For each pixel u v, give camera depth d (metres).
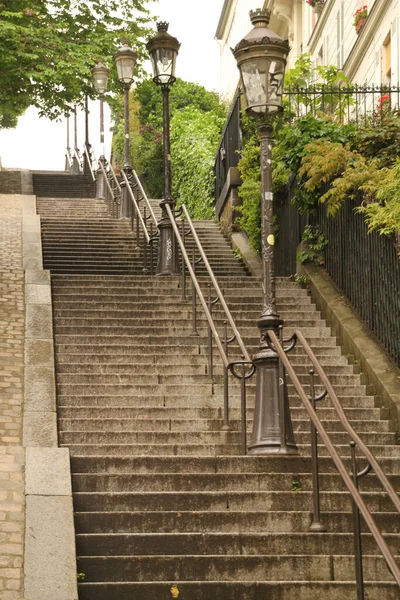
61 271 16.44
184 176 27.09
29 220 20.16
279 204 16.83
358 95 22.17
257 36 9.13
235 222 19.73
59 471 7.80
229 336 12.37
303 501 7.84
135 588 6.48
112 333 12.23
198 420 9.76
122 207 21.28
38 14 20.84
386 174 12.48
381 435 9.82
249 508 7.78
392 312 11.45
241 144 19.81
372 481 8.34
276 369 8.83
